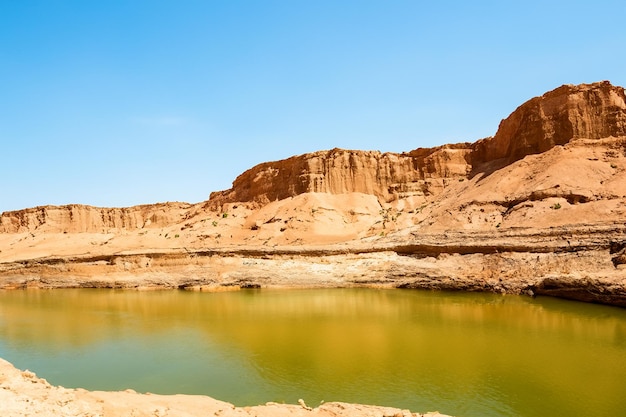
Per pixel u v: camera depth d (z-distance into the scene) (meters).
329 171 92.62
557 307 44.97
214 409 19.20
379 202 90.50
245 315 46.88
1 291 72.75
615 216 53.53
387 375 28.34
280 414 18.88
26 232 120.44
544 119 75.62
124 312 50.97
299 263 68.81
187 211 126.69
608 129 71.06
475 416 22.45
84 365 32.34
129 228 127.81
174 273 71.00
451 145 92.00
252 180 104.44
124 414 16.89
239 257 72.00
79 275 74.88
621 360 29.91
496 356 31.25
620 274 44.75
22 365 32.69
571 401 23.97
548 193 62.50
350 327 40.31
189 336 39.38
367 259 66.69
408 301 51.28
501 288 52.44
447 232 65.44
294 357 32.56
